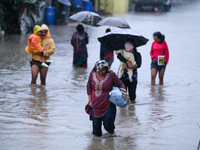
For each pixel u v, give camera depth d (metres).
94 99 11.23
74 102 15.97
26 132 11.41
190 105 15.80
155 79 22.44
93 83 11.25
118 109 15.13
